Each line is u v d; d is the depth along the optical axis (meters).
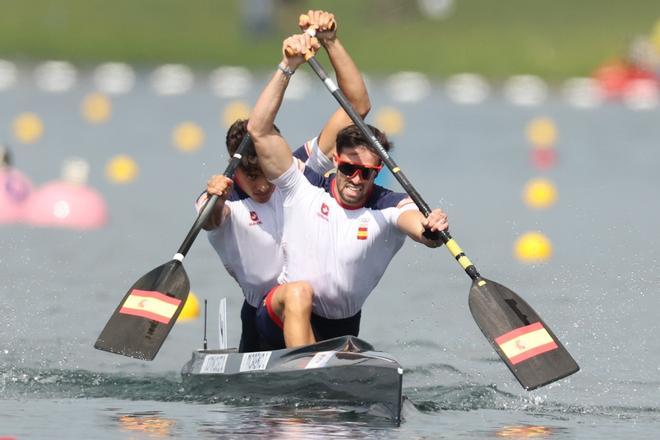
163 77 146.38
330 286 29.30
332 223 28.98
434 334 37.00
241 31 177.12
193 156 83.38
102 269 45.94
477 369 32.81
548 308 39.03
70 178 60.91
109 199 63.91
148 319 29.45
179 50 165.38
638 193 67.81
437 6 184.62
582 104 128.38
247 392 28.31
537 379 27.47
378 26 180.25
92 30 173.38
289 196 29.17
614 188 70.12
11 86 132.62
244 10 178.75
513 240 53.12
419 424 25.83
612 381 31.20
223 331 32.53
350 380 26.36
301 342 28.27
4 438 23.78
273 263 29.88
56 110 112.31
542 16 186.75
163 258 48.50
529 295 41.12
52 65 153.50
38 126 94.94
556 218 59.16
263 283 30.11
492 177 74.81
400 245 29.59
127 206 61.69
